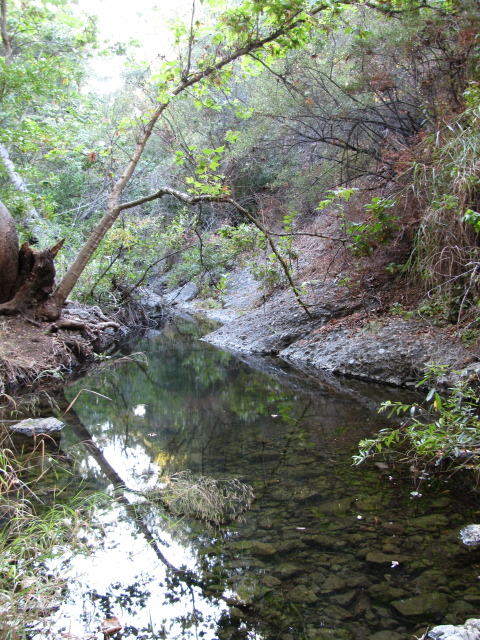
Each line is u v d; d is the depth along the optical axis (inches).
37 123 402.6
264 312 339.3
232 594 82.8
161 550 96.6
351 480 126.0
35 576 85.0
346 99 291.0
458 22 236.8
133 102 486.3
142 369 288.5
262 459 143.6
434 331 219.1
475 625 69.6
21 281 295.3
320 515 108.3
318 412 186.7
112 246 419.2
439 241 207.0
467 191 192.4
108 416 198.2
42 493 124.0
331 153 326.3
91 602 81.7
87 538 101.0
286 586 84.5
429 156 220.7
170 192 266.2
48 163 619.2
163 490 123.4
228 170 437.1
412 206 233.6
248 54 263.1
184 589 84.6
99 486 128.5
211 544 98.5
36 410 209.2
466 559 89.6
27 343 277.0
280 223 389.7
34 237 438.0
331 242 325.7
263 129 345.4
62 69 445.7
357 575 86.4
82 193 608.1
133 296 464.8
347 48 283.0
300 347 278.8
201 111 510.0
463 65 238.2
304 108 306.2
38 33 445.4
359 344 241.9
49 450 158.4
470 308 203.0
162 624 76.0
